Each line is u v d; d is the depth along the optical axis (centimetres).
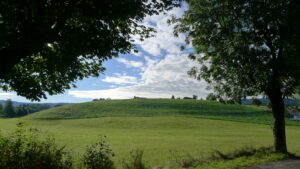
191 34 1673
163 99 12938
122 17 788
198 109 10238
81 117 8281
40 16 689
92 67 1051
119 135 4231
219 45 1510
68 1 732
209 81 1684
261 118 8500
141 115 8656
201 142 3038
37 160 734
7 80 896
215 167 1085
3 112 14625
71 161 880
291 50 1300
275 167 1076
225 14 1471
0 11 655
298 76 1295
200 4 1588
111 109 9825
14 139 805
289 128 6341
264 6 1291
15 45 679
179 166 1253
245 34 1363
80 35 780
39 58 941
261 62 1372
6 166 697
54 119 7950
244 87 1468
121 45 909
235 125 6562
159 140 3347
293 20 1206
